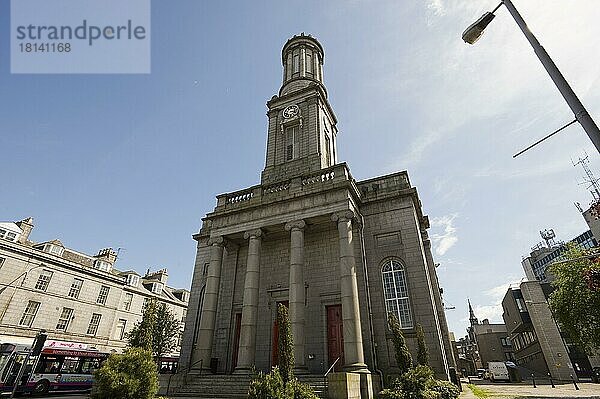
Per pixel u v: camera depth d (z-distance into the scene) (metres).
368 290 20.61
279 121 32.25
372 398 15.41
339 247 21.03
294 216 21.55
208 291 21.77
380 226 22.62
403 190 22.88
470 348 104.44
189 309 25.56
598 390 25.44
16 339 32.78
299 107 31.73
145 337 15.27
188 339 24.42
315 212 21.00
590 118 5.49
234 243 25.39
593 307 16.98
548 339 45.47
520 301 53.31
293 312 18.39
